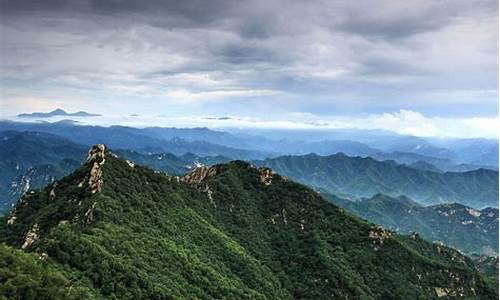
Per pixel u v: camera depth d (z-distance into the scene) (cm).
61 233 14588
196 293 16938
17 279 11262
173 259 18062
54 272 12406
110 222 17600
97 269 13725
